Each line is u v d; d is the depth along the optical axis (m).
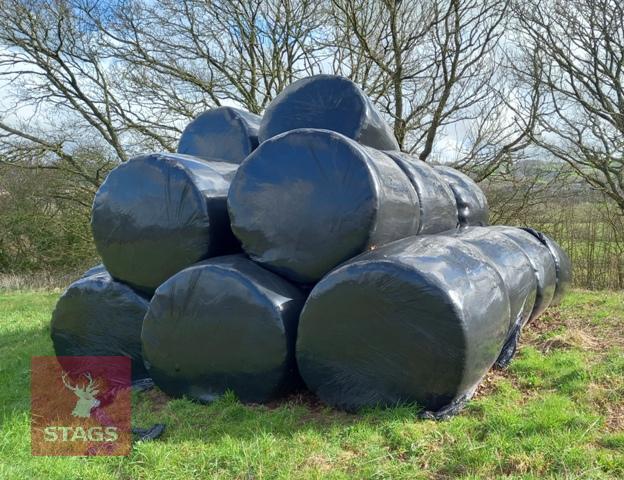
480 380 3.60
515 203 11.42
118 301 4.34
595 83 10.94
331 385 3.44
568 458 2.75
